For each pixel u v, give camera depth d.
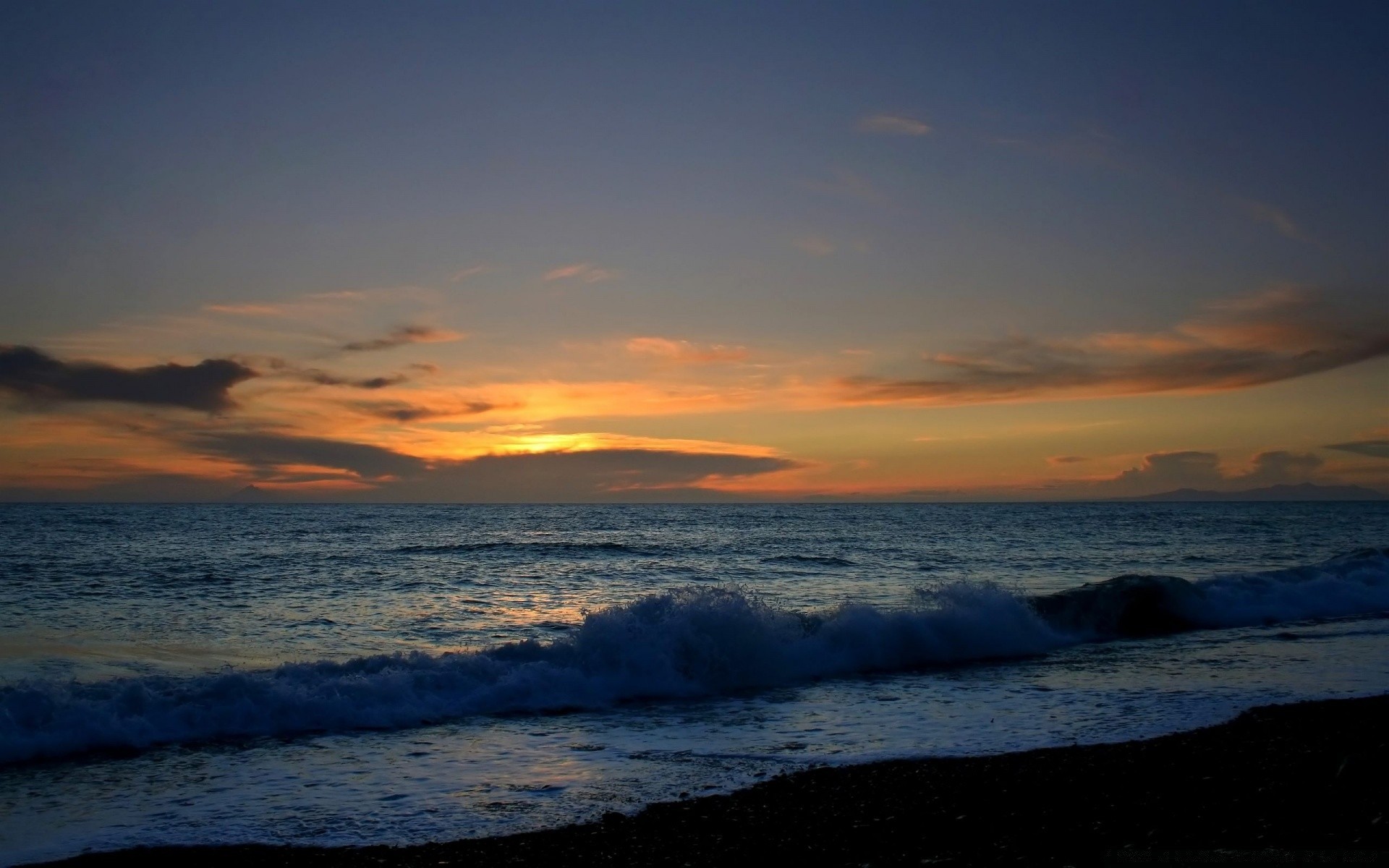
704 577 33.69
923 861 7.16
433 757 10.59
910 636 17.25
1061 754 10.37
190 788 9.41
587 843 7.71
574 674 13.95
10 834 8.07
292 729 11.74
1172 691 14.24
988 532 75.31
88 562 37.59
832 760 10.41
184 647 17.27
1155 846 7.36
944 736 11.51
